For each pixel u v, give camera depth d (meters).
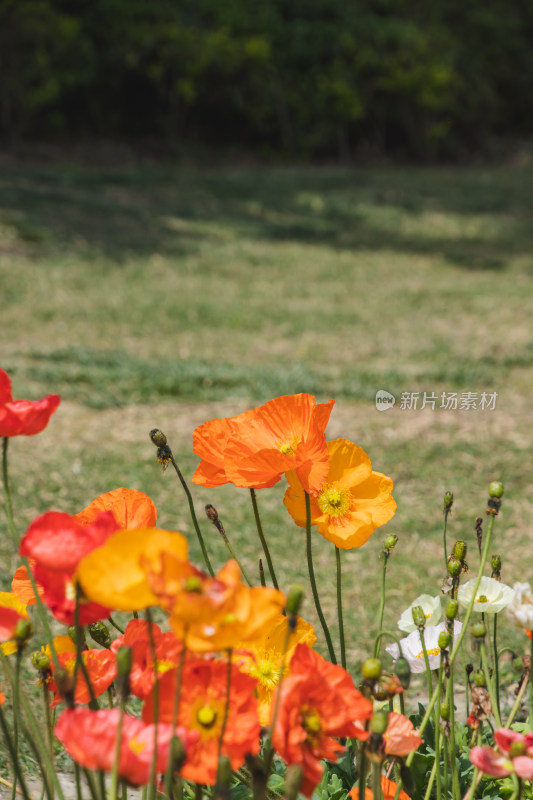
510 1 34.03
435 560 4.99
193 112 25.81
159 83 24.78
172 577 1.12
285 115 26.50
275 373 8.77
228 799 1.12
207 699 1.29
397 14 31.11
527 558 5.03
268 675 1.55
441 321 11.93
